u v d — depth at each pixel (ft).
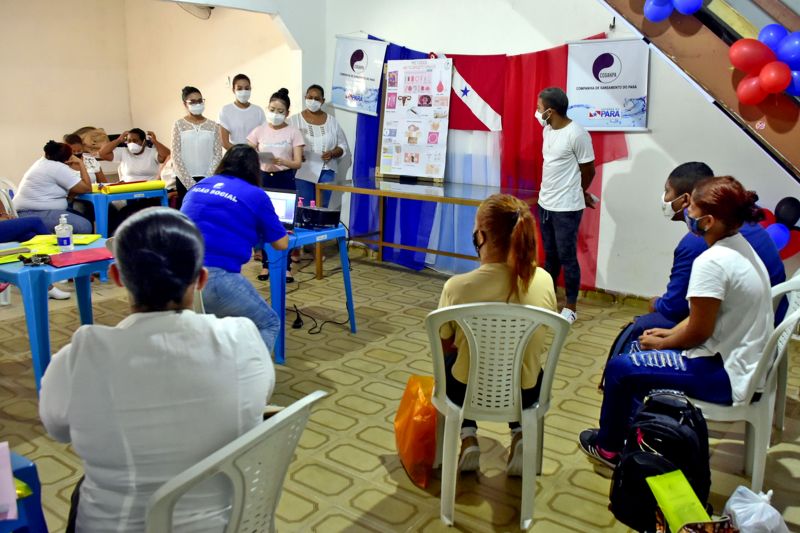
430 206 17.54
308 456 8.37
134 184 16.42
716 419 7.18
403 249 17.93
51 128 23.02
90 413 3.83
